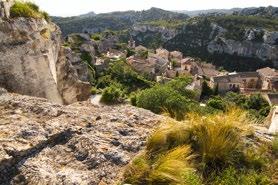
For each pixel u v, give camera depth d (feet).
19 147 17.47
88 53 302.45
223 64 495.00
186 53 536.42
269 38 483.92
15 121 20.54
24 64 33.42
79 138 19.10
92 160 17.49
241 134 20.57
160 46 570.46
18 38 33.24
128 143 19.21
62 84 47.91
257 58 492.13
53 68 39.73
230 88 302.45
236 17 557.74
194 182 15.52
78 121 21.40
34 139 18.53
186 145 18.79
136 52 409.90
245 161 18.92
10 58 32.19
